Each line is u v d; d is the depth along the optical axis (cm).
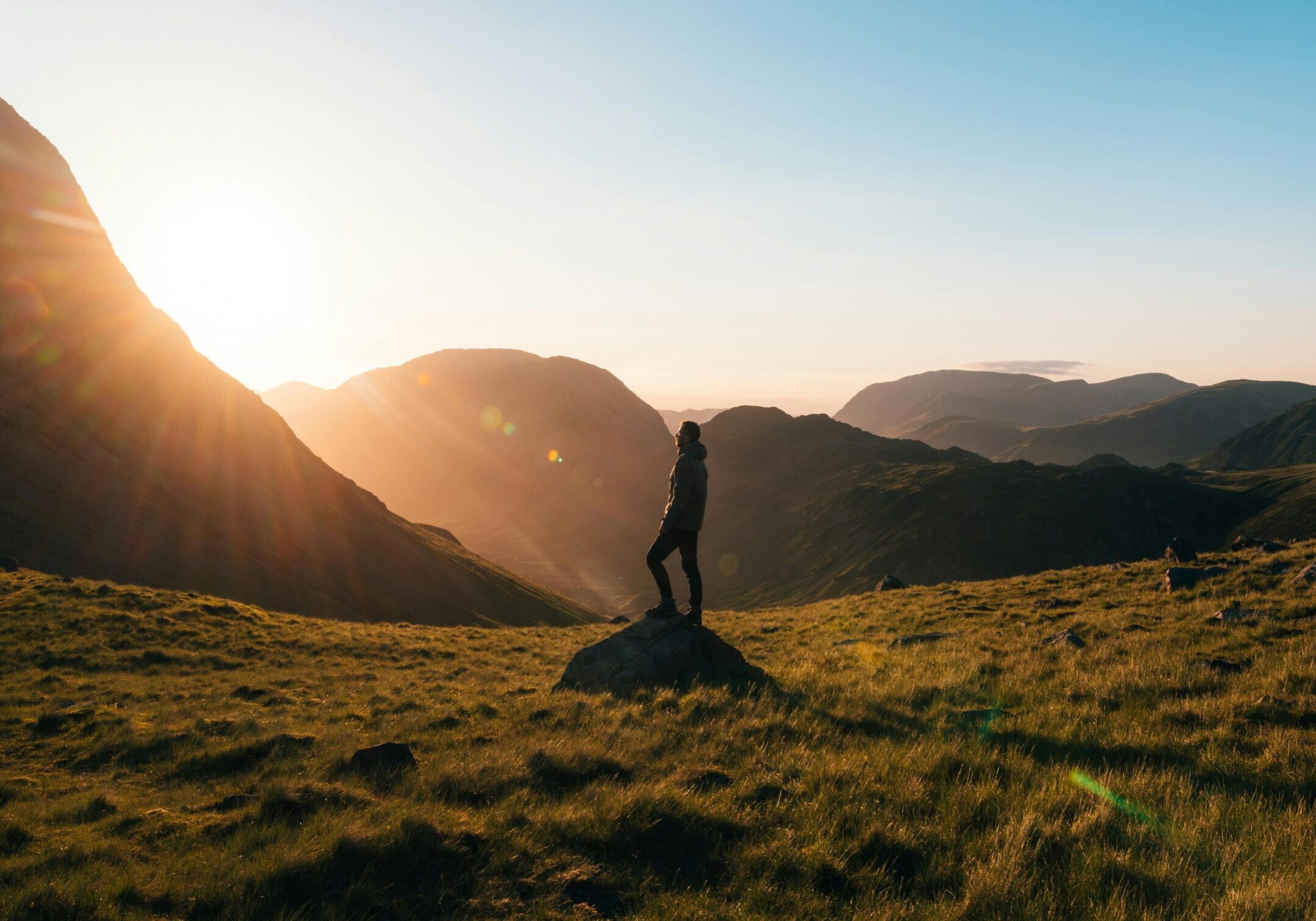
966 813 639
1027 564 19012
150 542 7162
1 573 3152
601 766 820
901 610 2444
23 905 530
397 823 629
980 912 486
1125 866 529
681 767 805
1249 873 518
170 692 1873
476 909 518
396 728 1236
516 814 671
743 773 786
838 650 1738
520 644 2791
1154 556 19138
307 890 551
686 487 1360
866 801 673
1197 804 648
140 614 2755
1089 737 873
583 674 1334
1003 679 1202
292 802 750
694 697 1117
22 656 2231
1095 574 2495
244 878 555
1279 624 1342
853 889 535
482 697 1570
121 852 681
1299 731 812
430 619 9144
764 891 525
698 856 603
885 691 1170
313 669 2322
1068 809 641
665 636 1367
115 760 1205
